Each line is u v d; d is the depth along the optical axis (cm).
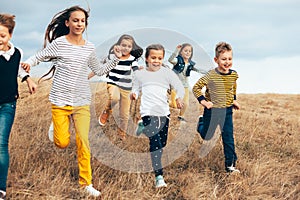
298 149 694
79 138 470
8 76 434
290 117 1012
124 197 460
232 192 495
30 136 654
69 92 474
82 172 472
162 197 480
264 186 515
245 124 828
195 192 489
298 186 520
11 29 435
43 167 528
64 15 496
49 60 486
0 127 426
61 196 452
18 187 467
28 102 863
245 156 625
